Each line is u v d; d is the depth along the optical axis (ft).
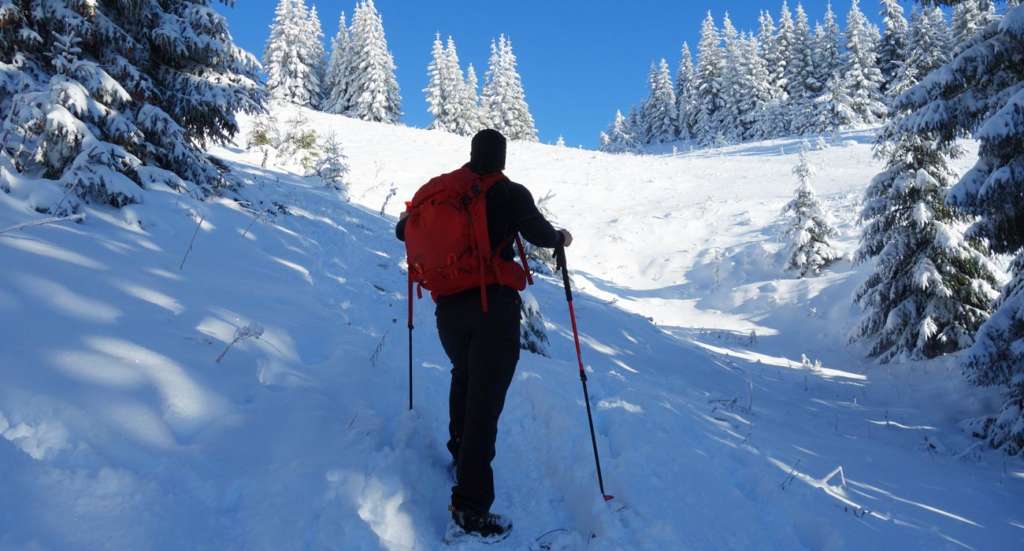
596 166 115.75
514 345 9.04
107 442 7.80
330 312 18.03
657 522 9.13
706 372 35.65
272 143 65.67
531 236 8.97
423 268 8.80
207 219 22.56
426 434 11.17
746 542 9.57
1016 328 28.02
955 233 44.04
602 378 19.26
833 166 107.96
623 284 71.72
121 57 24.25
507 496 10.29
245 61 29.43
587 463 11.07
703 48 244.01
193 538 6.75
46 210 17.37
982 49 27.63
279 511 7.63
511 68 226.38
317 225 32.09
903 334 46.42
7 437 7.25
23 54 23.34
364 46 182.29
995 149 25.40
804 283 61.62
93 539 6.12
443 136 125.39
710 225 82.58
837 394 38.63
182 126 27.94
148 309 12.46
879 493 14.74
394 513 8.53
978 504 16.07
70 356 9.27
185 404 9.37
